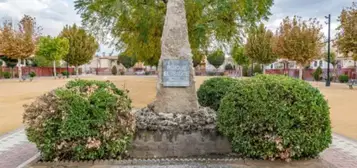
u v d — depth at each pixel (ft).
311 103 16.20
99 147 16.08
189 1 46.78
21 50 104.47
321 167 16.08
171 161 16.74
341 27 77.05
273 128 15.99
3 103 45.98
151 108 21.72
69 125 15.80
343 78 107.04
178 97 21.11
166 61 21.16
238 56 140.46
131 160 16.66
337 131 27.27
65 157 16.28
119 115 16.99
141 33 50.29
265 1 50.72
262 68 132.46
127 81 100.94
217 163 16.39
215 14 50.37
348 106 43.70
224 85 27.53
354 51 74.38
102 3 47.83
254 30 55.11
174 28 21.26
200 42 52.44
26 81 103.91
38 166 15.64
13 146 21.76
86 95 16.87
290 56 89.66
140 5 48.06
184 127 18.69
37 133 15.97
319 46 89.61
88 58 145.38
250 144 16.44
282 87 16.52
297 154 16.10
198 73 177.58
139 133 18.20
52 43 132.77
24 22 111.24
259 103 16.22
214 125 19.08
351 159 19.16
